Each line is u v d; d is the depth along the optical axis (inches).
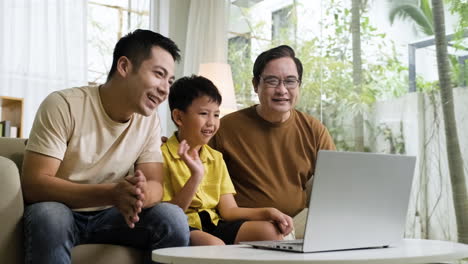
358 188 46.4
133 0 181.9
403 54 116.5
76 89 60.0
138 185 49.3
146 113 59.6
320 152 43.0
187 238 57.2
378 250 47.0
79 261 54.6
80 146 57.9
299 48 143.5
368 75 123.6
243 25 168.1
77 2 169.8
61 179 53.7
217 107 73.4
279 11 153.0
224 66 148.3
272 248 46.4
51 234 49.5
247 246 49.8
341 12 131.2
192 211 69.2
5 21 159.9
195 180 63.1
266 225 62.6
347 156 44.8
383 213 49.5
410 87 114.3
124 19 180.7
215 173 73.2
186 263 40.0
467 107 103.9
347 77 128.4
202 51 174.6
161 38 60.1
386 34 120.3
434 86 109.9
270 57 80.7
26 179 53.9
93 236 57.6
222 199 72.6
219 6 174.9
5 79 159.0
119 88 58.8
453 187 104.8
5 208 50.8
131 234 57.0
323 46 135.6
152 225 56.1
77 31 169.3
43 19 165.2
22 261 51.6
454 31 106.3
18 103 125.7
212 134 73.3
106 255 55.9
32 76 162.7
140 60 58.4
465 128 104.0
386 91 119.3
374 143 121.1
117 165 60.6
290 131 81.7
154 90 58.8
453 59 106.4
